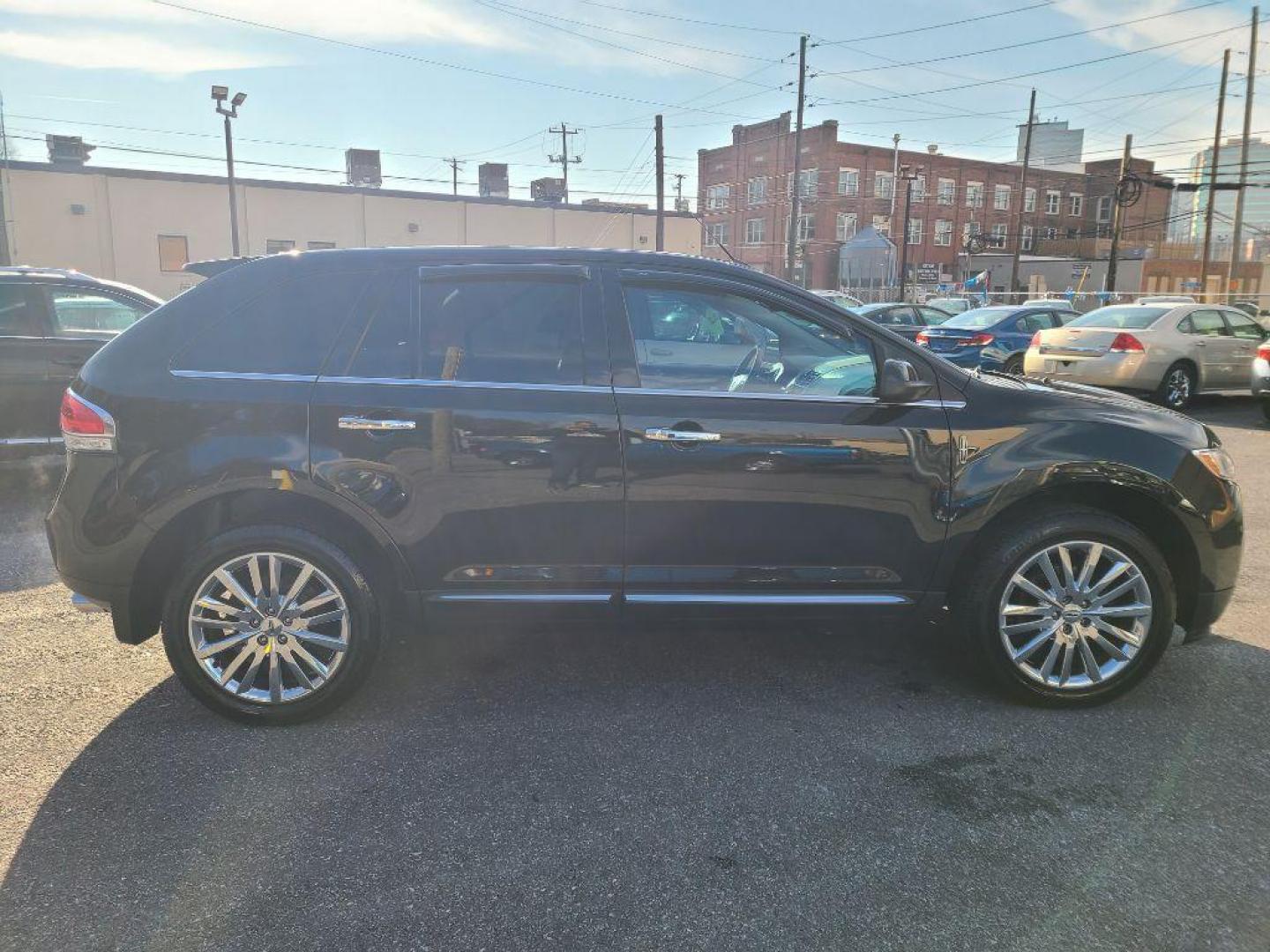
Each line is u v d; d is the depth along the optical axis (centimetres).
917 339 1466
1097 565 344
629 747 317
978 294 3769
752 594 338
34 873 245
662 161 3512
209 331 326
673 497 327
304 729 328
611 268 340
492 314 332
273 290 330
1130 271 5294
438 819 272
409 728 330
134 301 731
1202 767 305
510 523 325
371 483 317
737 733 327
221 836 263
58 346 693
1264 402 1091
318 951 217
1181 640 416
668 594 334
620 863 252
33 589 477
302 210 3606
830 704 352
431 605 331
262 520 325
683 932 225
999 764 306
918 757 311
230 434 315
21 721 331
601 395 326
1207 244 3678
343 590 324
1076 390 378
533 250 342
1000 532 343
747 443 325
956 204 6247
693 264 344
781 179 5853
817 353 343
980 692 363
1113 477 337
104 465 316
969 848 260
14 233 3108
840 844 262
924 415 336
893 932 225
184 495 313
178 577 319
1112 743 321
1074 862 253
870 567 340
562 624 338
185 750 312
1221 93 3522
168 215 3356
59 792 285
